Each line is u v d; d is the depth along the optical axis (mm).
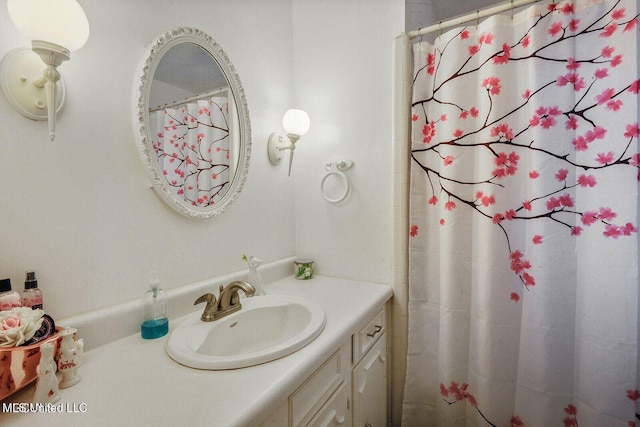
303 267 1469
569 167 1012
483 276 1130
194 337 824
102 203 833
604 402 959
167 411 548
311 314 971
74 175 776
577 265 1015
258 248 1392
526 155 1079
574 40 999
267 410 583
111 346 806
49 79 652
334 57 1484
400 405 1377
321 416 800
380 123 1388
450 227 1190
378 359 1224
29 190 701
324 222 1545
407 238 1329
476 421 1175
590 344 983
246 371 675
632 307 921
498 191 1107
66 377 627
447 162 1197
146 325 855
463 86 1172
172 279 1021
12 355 551
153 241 961
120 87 868
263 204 1416
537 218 1050
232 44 1239
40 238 719
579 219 1006
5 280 634
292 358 728
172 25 1005
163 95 964
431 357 1299
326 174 1500
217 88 1154
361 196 1443
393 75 1316
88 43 794
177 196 1012
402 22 1312
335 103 1491
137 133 892
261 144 1397
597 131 967
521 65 1080
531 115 1053
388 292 1302
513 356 1123
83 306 796
